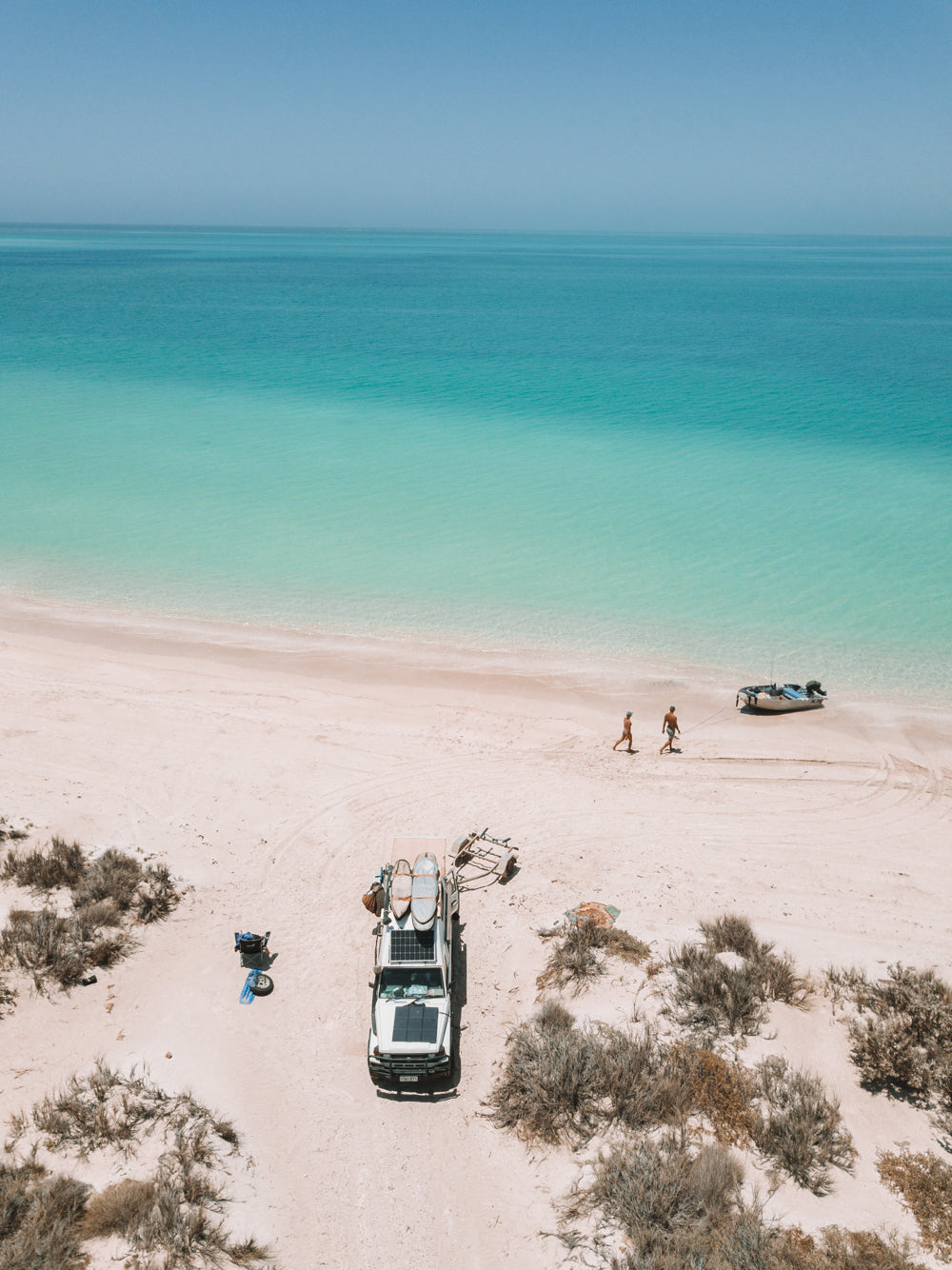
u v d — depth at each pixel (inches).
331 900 687.1
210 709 1012.5
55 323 4111.7
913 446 2068.2
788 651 1149.7
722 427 2283.5
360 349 3496.6
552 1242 420.8
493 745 951.6
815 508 1646.2
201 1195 436.1
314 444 2101.4
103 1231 411.8
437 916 570.3
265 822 793.6
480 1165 465.1
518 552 1467.8
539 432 2222.0
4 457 1947.6
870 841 786.2
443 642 1185.4
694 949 607.8
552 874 724.0
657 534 1535.4
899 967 597.6
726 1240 408.5
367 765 902.4
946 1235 417.4
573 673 1109.1
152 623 1234.6
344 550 1478.8
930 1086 498.0
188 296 5693.9
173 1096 497.7
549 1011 556.1
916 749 948.0
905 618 1229.1
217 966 609.3
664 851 762.2
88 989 578.2
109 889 664.4
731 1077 501.7
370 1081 520.4
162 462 1941.4
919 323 4658.0
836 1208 431.8
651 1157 451.2
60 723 965.2
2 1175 436.8
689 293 6648.6
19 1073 508.1
